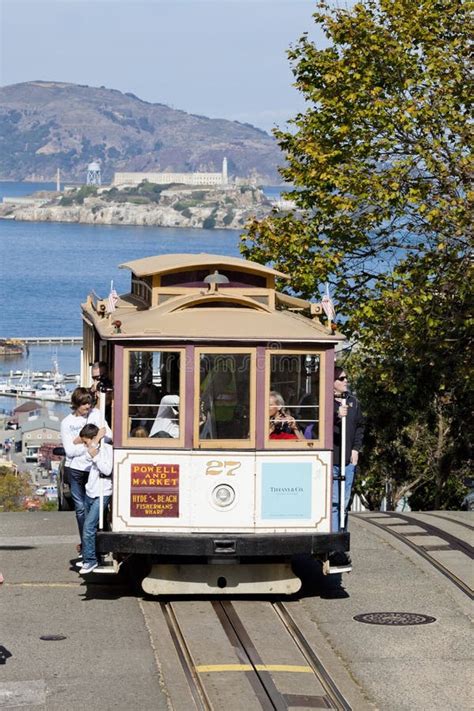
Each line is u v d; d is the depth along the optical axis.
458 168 37.53
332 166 39.78
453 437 43.91
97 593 19.66
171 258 21.62
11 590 19.75
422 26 40.75
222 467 18.39
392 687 15.06
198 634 17.25
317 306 20.47
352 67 40.66
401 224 40.16
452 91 39.16
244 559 19.14
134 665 15.84
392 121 39.59
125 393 18.34
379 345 38.88
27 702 14.30
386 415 43.88
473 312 37.78
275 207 43.50
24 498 158.38
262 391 18.39
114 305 20.34
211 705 14.23
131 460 18.38
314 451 18.53
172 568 19.03
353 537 24.50
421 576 21.02
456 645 16.89
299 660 16.12
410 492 48.75
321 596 19.64
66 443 19.75
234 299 19.31
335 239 41.03
